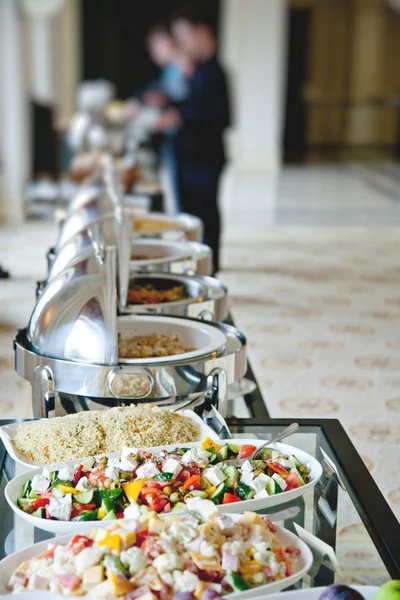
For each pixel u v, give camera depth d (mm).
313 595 1169
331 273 6359
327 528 1400
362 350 4520
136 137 6965
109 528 1229
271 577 1214
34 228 7957
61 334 1996
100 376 1928
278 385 3951
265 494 1457
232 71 12969
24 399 2768
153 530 1225
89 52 15219
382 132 20141
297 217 9078
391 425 3529
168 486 1436
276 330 4832
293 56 19812
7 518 1424
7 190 8398
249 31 12414
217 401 1994
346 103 20031
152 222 4105
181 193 5965
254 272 6328
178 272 3295
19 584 1193
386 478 3043
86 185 4621
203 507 1299
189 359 1993
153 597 1097
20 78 8492
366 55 19797
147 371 1937
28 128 9031
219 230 6070
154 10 15078
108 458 1580
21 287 5598
